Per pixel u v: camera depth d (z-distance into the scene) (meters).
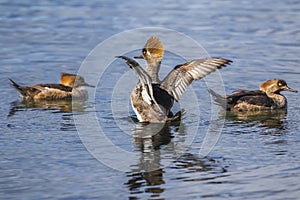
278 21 28.23
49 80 19.94
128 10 30.83
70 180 11.80
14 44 24.41
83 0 33.69
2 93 18.61
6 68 21.17
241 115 16.69
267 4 32.34
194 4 32.50
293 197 11.05
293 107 17.58
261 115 16.70
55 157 13.03
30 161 12.76
